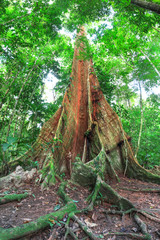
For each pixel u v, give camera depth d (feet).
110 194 12.02
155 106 41.83
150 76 31.78
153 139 35.60
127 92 34.30
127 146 21.52
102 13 22.27
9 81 27.91
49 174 15.01
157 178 19.48
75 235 7.55
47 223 8.00
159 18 16.07
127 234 8.07
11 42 22.31
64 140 19.43
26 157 18.12
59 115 20.93
